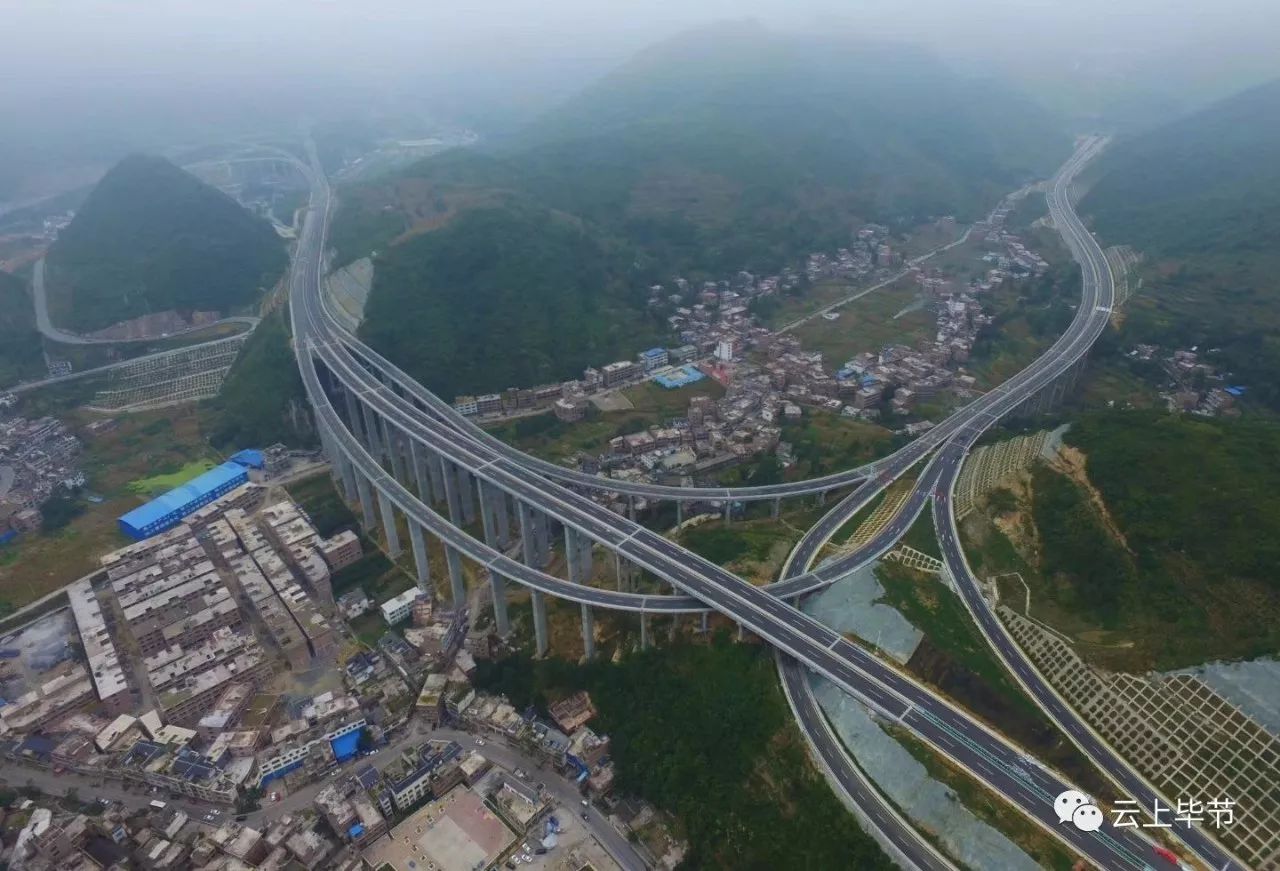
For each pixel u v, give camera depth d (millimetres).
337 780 193250
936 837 158375
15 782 195625
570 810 187000
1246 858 146875
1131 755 167375
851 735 180125
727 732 189750
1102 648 186625
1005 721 177625
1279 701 160875
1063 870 146750
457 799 189125
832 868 157500
